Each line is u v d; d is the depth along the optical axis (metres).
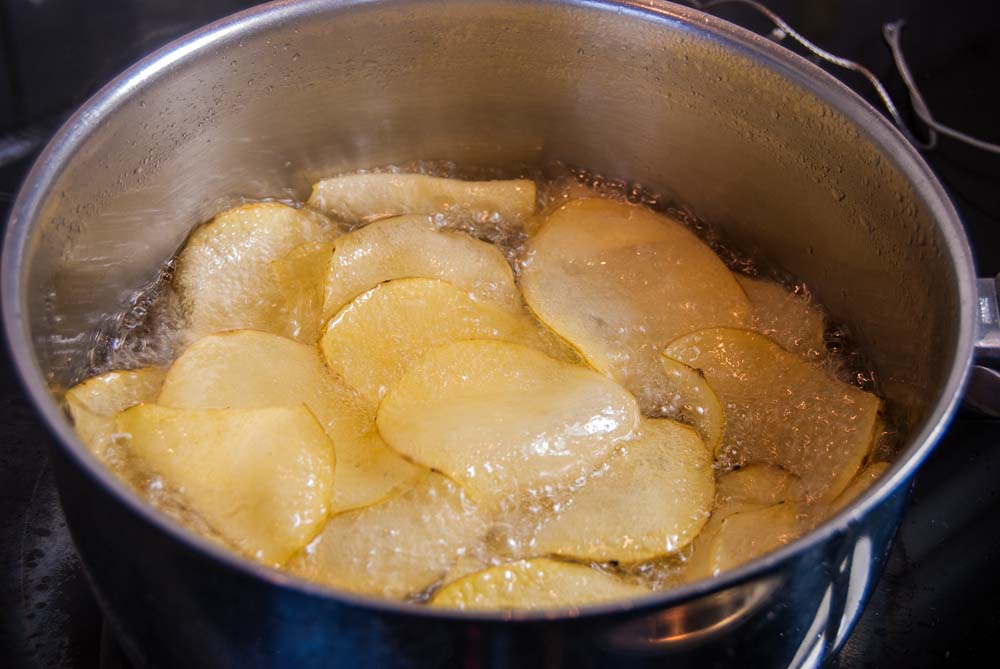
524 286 0.36
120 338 0.35
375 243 0.36
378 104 0.37
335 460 0.30
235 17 0.33
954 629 0.31
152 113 0.33
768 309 0.36
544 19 0.35
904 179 0.31
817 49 0.39
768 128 0.35
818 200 0.35
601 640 0.24
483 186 0.38
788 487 0.32
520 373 0.33
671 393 0.34
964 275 0.29
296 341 0.34
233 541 0.29
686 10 0.34
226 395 0.32
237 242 0.36
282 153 0.37
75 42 0.41
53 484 0.33
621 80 0.36
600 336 0.35
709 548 0.30
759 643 0.26
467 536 0.30
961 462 0.35
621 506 0.31
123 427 0.31
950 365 0.28
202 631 0.25
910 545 0.33
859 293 0.35
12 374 0.35
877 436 0.33
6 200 0.38
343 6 0.34
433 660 0.24
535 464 0.31
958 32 0.42
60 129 0.31
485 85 0.37
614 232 0.37
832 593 0.26
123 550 0.25
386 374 0.33
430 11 0.34
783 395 0.34
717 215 0.38
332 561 0.29
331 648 0.24
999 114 0.41
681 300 0.36
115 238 0.34
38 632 0.31
